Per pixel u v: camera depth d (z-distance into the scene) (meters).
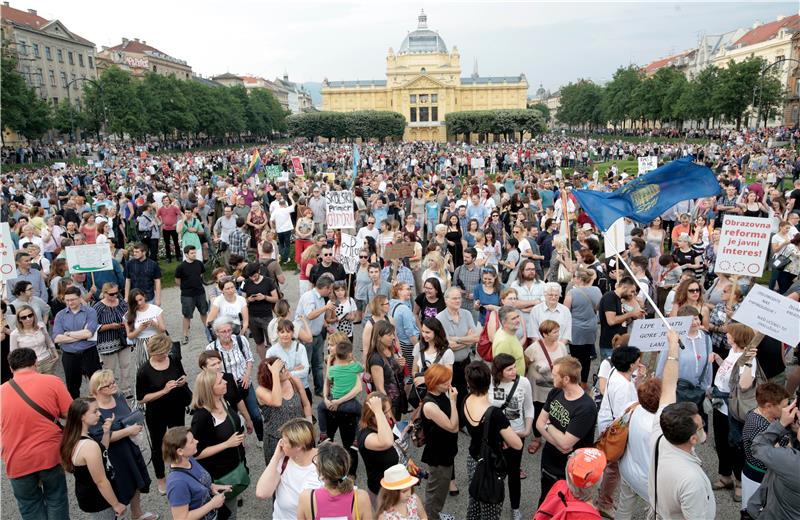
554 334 7.12
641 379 6.90
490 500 5.39
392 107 147.00
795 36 82.69
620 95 97.88
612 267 10.79
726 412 6.57
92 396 5.82
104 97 68.94
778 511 4.77
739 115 69.56
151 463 7.77
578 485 4.33
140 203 20.56
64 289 10.06
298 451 5.13
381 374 6.80
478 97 145.00
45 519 5.98
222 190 20.47
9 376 8.91
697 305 8.23
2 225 8.84
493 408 5.50
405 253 11.24
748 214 15.25
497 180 23.62
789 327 5.96
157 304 11.55
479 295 9.15
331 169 47.31
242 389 7.31
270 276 11.31
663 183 8.80
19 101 56.38
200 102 90.81
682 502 4.48
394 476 4.48
